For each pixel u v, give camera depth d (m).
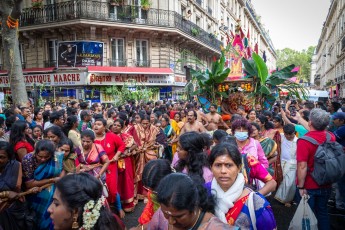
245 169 2.92
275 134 5.66
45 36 20.27
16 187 3.41
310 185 3.71
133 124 6.58
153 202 2.55
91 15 18.61
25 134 4.68
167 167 2.53
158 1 21.86
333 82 46.22
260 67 8.94
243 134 3.97
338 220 4.96
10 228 3.36
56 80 19.09
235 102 10.22
